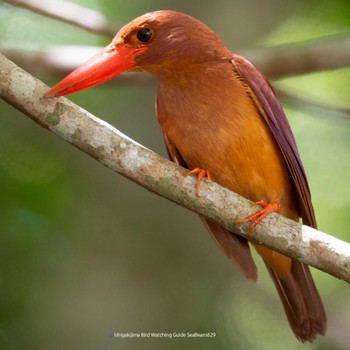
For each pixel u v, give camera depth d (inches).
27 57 431.8
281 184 344.8
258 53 428.1
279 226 302.0
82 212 445.7
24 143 457.4
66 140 297.4
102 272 437.7
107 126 298.5
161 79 343.0
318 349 474.0
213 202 303.6
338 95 531.2
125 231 446.3
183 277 446.9
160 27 337.7
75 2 492.1
